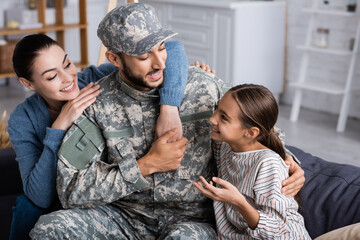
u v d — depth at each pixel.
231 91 1.57
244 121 1.54
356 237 1.45
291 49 5.09
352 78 4.33
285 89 5.25
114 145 1.68
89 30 5.91
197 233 1.56
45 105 1.80
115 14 1.54
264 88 1.58
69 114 1.68
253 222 1.48
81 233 1.60
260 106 1.54
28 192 1.73
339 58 4.71
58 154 1.66
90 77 2.02
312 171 1.98
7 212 2.07
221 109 1.57
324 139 4.20
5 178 2.18
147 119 1.69
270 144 1.67
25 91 5.47
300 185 1.63
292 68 5.12
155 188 1.69
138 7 1.55
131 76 1.58
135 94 1.65
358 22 4.50
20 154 1.77
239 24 4.56
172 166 1.62
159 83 1.60
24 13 5.24
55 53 1.66
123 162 1.62
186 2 4.78
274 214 1.49
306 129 4.45
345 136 4.29
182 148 1.63
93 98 1.70
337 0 4.64
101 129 1.70
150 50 1.49
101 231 1.67
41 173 1.69
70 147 1.66
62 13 5.37
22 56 1.65
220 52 4.70
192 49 4.93
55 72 1.66
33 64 1.64
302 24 4.95
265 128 1.57
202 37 4.80
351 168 1.95
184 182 1.69
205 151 1.72
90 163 1.67
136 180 1.61
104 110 1.69
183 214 1.74
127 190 1.62
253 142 1.62
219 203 1.63
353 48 4.36
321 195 1.84
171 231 1.58
